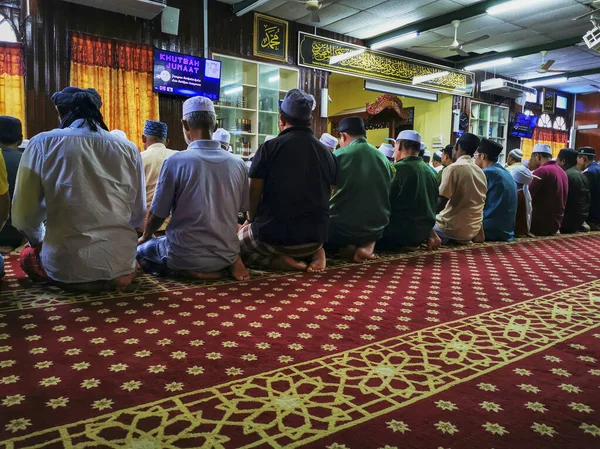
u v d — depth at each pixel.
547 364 1.53
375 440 1.06
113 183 2.24
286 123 2.95
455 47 8.14
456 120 11.08
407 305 2.21
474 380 1.40
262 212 2.90
